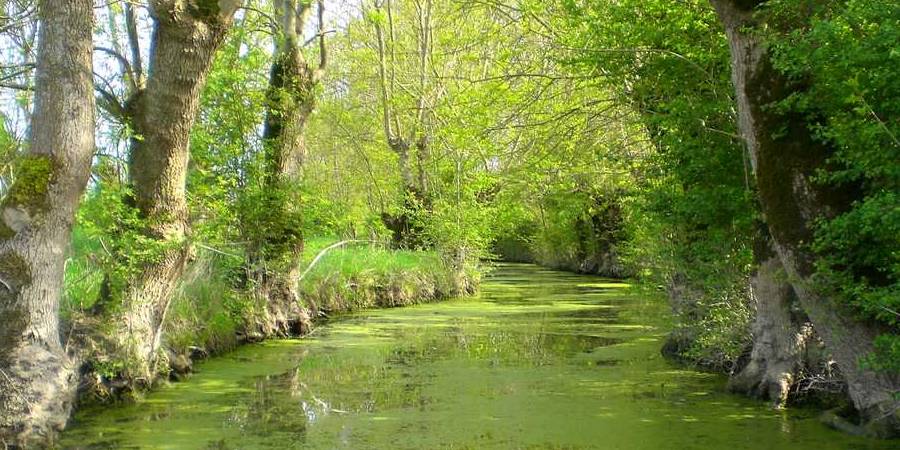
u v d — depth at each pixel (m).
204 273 13.88
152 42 9.83
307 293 19.19
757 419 9.04
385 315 19.80
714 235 10.50
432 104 26.45
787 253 8.21
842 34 7.00
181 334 12.06
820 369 9.70
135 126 9.94
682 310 12.62
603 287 29.83
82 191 8.12
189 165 13.91
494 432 8.57
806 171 7.96
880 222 6.88
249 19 14.52
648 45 10.76
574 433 8.52
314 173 30.61
